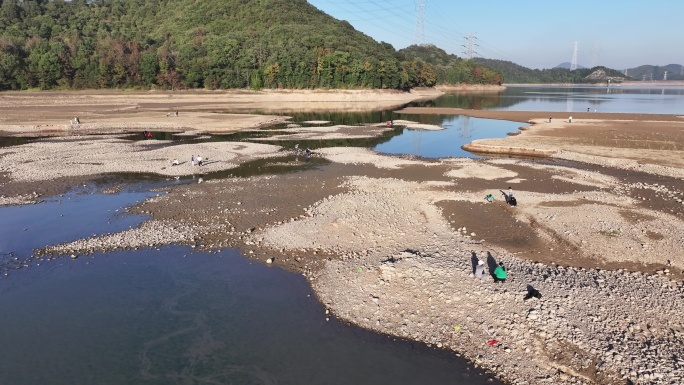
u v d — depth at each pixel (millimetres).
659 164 41219
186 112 89688
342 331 15633
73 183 35156
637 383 12633
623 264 20531
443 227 25281
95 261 21375
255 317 16547
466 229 25094
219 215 27672
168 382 13219
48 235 24531
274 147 51344
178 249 22734
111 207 29359
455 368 13703
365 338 15227
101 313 16891
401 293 17562
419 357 14234
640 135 56281
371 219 26031
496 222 26203
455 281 18062
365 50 152750
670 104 122438
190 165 41344
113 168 39938
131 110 90250
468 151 51125
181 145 50500
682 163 41344
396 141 57719
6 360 14219
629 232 24141
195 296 18109
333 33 158125
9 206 29422
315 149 50594
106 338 15375
